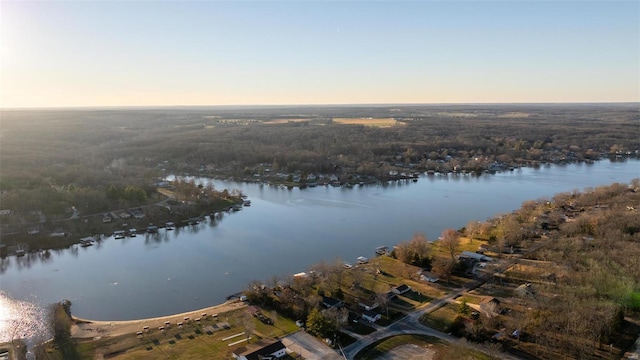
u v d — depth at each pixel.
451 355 116.31
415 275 174.38
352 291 161.00
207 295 169.25
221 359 121.06
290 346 126.94
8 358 123.88
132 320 149.12
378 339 130.00
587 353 116.81
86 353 125.50
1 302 163.50
